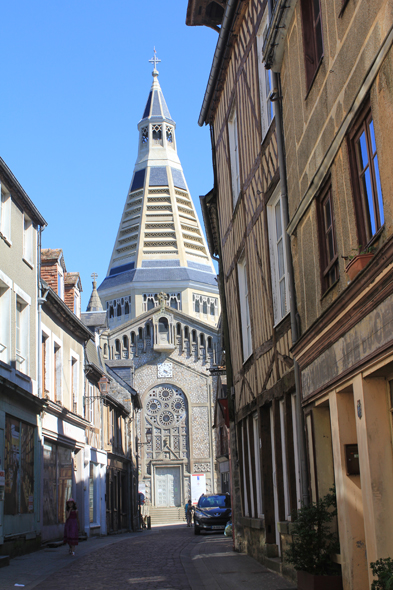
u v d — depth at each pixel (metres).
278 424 10.97
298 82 8.98
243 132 13.31
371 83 6.12
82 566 13.51
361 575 7.11
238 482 15.96
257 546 12.71
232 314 15.57
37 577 11.63
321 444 8.57
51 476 20.69
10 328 16.81
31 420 18.25
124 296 87.06
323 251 8.27
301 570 7.88
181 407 62.12
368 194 6.59
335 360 7.55
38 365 19.08
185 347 63.31
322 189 8.16
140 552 17.17
